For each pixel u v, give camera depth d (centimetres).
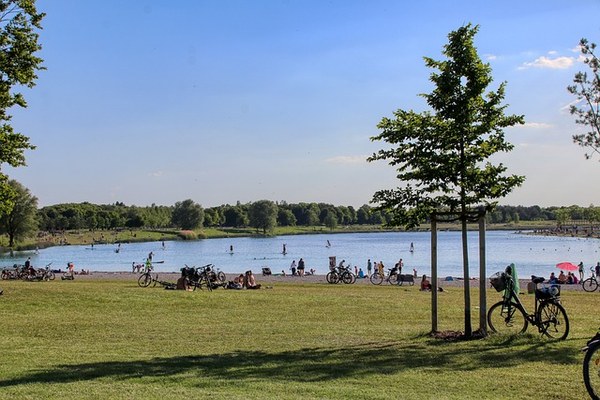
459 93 1335
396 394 787
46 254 10975
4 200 2436
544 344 1205
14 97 2239
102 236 16775
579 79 1473
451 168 1301
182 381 883
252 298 2308
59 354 1158
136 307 2047
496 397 775
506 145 1327
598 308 2105
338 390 812
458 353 1121
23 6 2203
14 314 1881
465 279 1339
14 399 766
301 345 1264
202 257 9694
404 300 2295
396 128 1354
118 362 1059
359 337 1375
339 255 9762
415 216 1372
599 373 771
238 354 1150
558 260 7975
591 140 1483
